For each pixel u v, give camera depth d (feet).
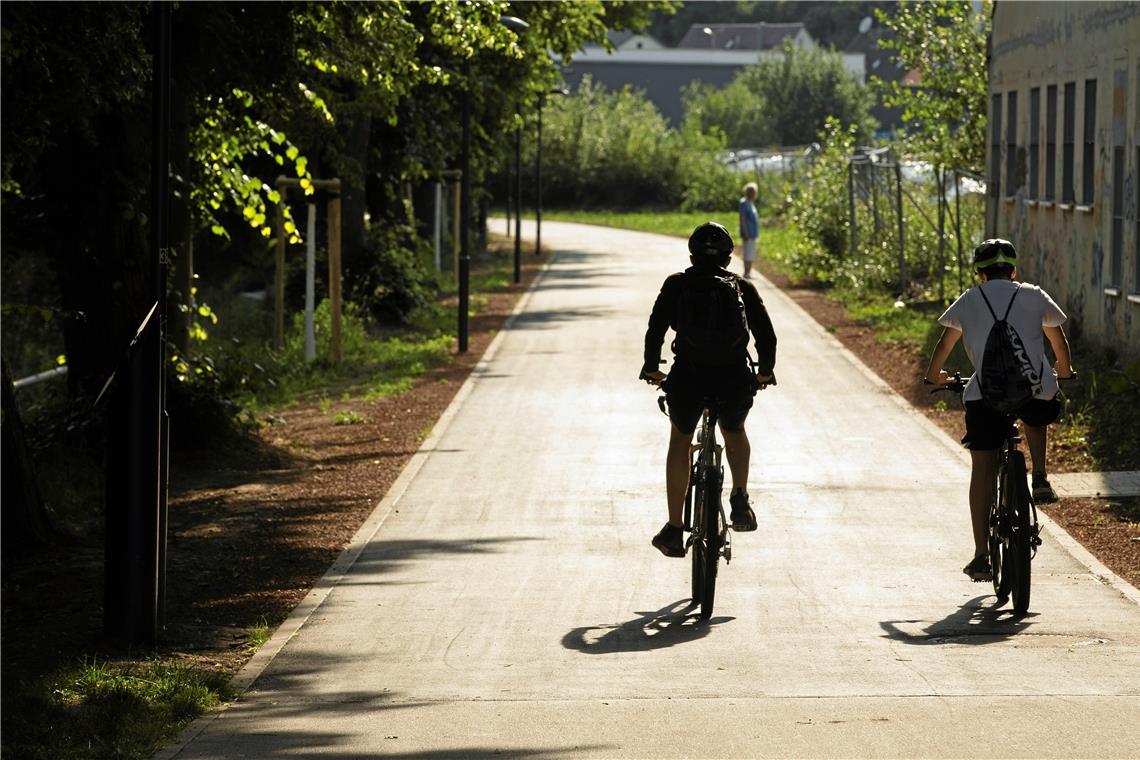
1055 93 197.26
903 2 285.84
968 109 280.72
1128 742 54.24
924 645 71.87
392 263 264.93
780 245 410.31
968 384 80.07
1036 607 79.77
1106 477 114.11
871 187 298.97
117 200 130.21
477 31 153.48
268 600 85.35
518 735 56.80
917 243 278.26
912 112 283.18
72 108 100.07
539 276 362.74
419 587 86.79
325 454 138.10
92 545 101.60
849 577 87.66
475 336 233.14
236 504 114.62
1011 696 61.57
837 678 65.57
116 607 75.46
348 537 101.81
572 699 62.54
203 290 277.23
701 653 70.85
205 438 133.59
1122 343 163.94
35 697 63.16
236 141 146.30
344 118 195.93
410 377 188.44
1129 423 129.90
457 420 152.76
